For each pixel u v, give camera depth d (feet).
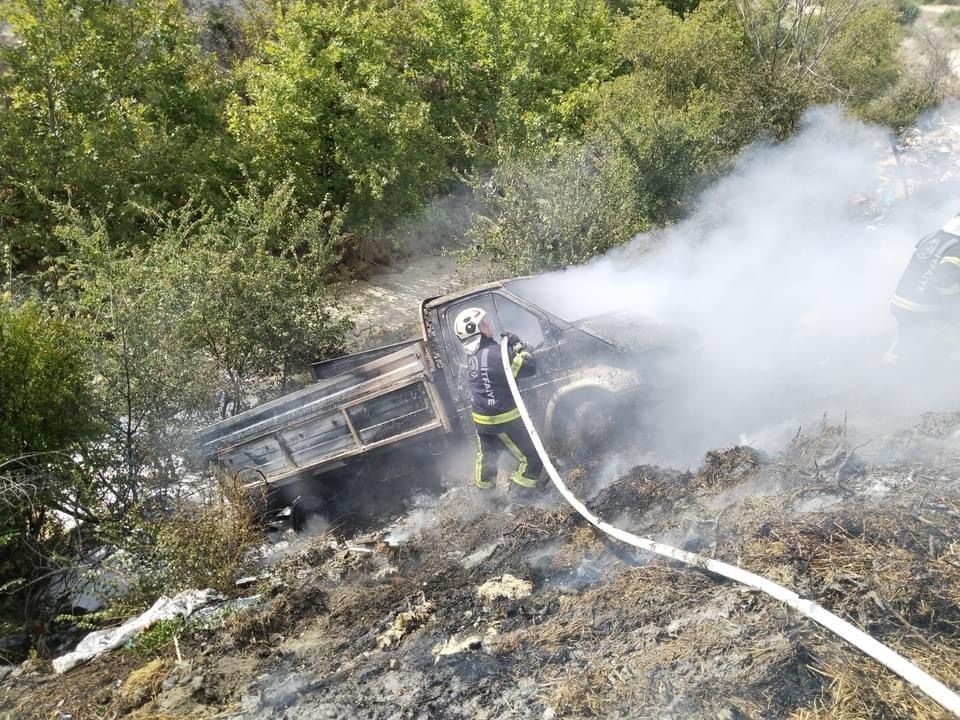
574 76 49.06
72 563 18.86
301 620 15.28
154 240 28.66
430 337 20.36
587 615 13.30
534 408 19.81
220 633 15.26
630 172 32.42
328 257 28.37
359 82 41.24
